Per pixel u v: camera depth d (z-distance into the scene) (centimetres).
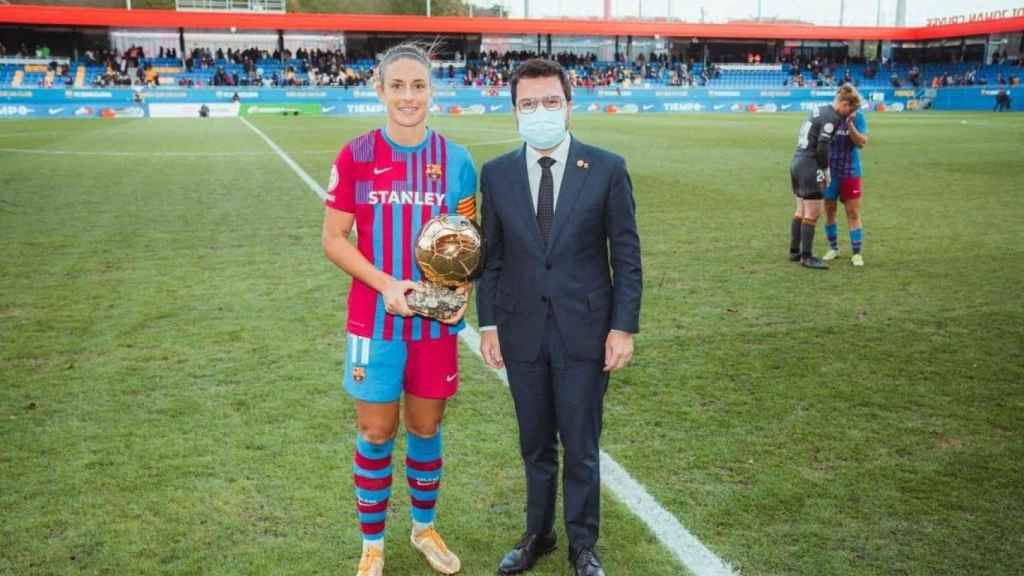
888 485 331
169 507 312
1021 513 309
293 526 301
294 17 4259
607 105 4231
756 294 634
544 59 243
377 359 256
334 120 3209
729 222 944
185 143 1994
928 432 382
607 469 344
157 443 367
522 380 265
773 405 414
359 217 253
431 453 275
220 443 367
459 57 4725
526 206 255
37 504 313
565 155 254
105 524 300
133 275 682
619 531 298
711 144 2017
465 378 456
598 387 263
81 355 485
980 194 1158
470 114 3875
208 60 4309
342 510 312
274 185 1234
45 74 3825
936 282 671
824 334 533
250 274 686
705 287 655
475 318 580
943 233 878
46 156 1653
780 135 2341
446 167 255
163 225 905
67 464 346
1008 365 474
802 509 312
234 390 431
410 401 269
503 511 314
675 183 1270
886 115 3641
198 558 279
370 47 4769
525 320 259
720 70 4919
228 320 557
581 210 252
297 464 347
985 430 384
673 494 324
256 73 4144
